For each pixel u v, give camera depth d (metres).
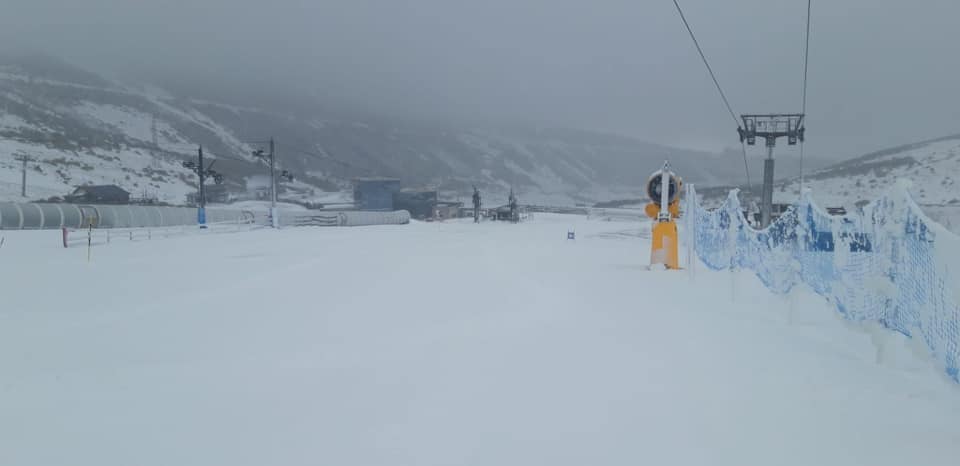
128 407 5.47
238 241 35.28
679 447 4.38
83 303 11.87
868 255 6.87
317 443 4.56
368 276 16.77
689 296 12.19
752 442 4.45
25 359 7.32
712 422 4.86
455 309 10.77
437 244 34.00
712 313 10.05
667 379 6.07
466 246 32.28
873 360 6.87
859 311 7.11
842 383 5.88
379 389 5.89
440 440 4.57
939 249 5.41
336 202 106.06
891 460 4.12
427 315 10.18
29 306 11.50
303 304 11.62
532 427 4.81
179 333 8.85
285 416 5.17
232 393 5.86
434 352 7.43
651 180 18.12
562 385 5.93
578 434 4.65
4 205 39.00
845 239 7.47
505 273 17.19
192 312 10.71
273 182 56.56
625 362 6.76
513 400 5.48
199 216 49.38
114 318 10.12
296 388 5.98
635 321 9.29
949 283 5.23
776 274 9.97
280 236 41.41
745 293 12.52
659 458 4.20
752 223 29.91
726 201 13.21
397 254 25.81
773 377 6.10
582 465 4.11
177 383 6.23
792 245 9.20
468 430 4.77
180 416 5.21
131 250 27.55
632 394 5.60
